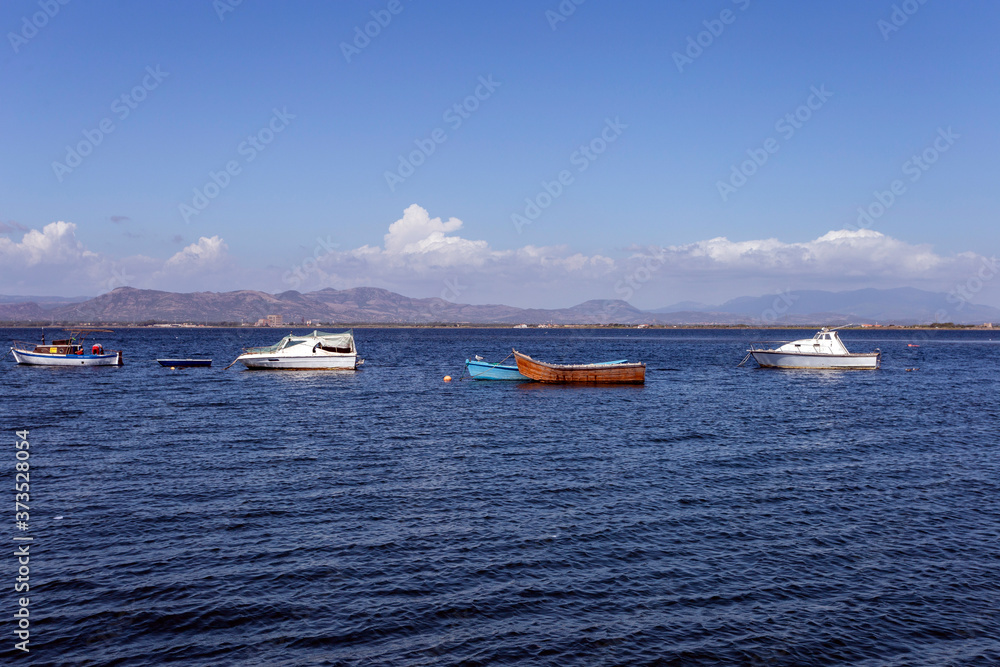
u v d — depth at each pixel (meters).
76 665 10.73
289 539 15.95
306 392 46.53
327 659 10.95
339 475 22.02
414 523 17.12
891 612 12.62
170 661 10.88
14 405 38.75
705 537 16.27
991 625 12.20
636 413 36.59
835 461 24.41
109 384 51.09
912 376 61.94
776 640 11.64
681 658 11.10
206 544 15.60
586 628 11.97
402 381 55.00
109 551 15.16
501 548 15.44
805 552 15.38
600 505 18.70
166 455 25.06
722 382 55.69
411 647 11.32
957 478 21.95
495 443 27.64
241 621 12.08
